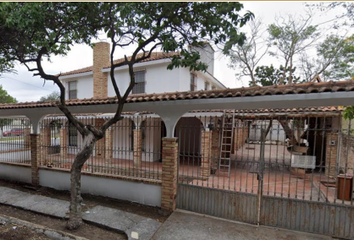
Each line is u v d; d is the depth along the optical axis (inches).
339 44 564.4
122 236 166.2
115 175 238.7
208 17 154.6
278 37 662.5
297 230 174.4
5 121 339.0
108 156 340.8
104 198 237.8
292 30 635.5
